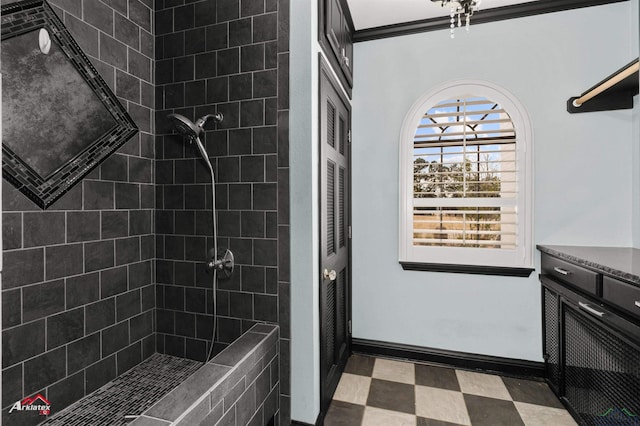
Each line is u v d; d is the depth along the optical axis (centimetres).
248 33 171
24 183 138
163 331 193
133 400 157
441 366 233
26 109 138
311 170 162
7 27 132
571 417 177
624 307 133
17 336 136
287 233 166
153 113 191
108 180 170
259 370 149
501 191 229
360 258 251
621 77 170
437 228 238
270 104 167
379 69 245
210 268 169
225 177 176
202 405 113
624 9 203
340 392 202
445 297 235
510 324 223
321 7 171
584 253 179
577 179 210
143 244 188
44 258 145
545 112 215
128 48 177
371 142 247
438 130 238
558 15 212
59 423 142
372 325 250
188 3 183
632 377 131
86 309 161
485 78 225
